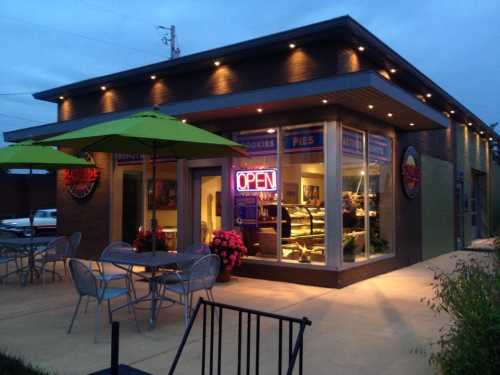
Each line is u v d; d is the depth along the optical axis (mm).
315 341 5238
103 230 11586
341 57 8508
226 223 9375
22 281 8562
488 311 3498
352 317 6246
